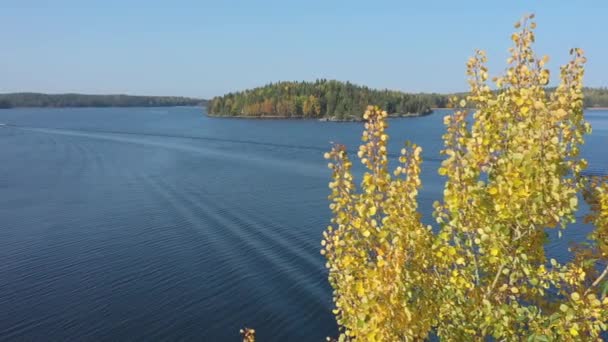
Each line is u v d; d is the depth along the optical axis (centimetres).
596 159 5541
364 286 538
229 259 2575
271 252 2653
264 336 1898
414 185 548
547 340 569
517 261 559
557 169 516
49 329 1948
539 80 538
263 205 3709
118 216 3441
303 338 1883
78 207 3725
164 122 15500
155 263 2553
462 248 641
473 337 641
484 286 639
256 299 2147
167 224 3222
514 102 547
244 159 6425
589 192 620
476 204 549
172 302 2142
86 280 2358
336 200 585
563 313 583
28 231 3112
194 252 2692
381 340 517
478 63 573
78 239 2941
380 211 590
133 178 4988
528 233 565
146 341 1877
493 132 550
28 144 8406
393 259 520
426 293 573
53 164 6044
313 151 7306
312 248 2697
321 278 2316
